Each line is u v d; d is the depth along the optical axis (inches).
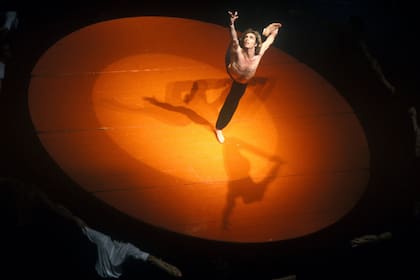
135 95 521.7
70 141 470.6
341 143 522.3
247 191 469.1
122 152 474.0
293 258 449.7
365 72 587.2
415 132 534.6
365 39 621.3
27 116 479.8
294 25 626.8
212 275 438.9
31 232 451.8
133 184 452.8
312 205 469.1
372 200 483.2
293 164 497.0
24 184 436.1
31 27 569.6
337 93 565.6
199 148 491.8
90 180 447.5
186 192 457.7
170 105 519.5
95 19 593.9
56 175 447.2
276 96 551.2
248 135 512.4
